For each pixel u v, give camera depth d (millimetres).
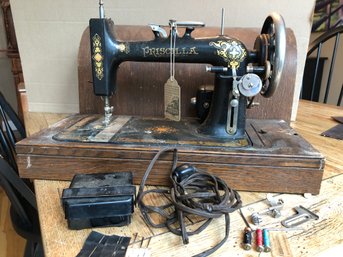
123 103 970
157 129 770
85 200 467
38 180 653
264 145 657
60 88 1152
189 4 1026
